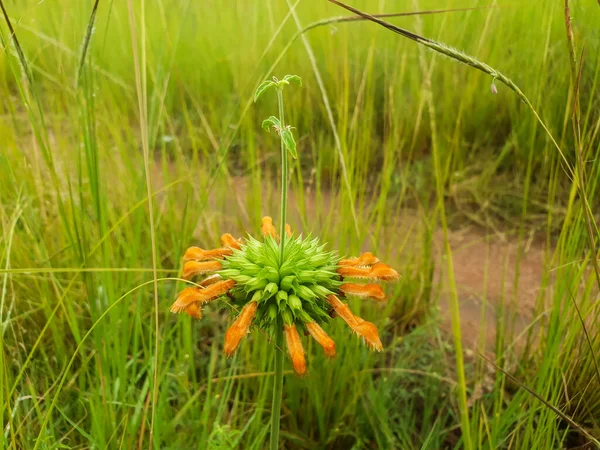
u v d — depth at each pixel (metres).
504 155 0.56
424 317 0.39
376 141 0.57
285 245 0.19
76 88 0.27
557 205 0.49
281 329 0.18
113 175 0.42
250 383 0.32
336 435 0.30
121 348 0.30
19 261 0.33
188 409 0.30
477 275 0.45
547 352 0.27
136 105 0.53
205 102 0.62
